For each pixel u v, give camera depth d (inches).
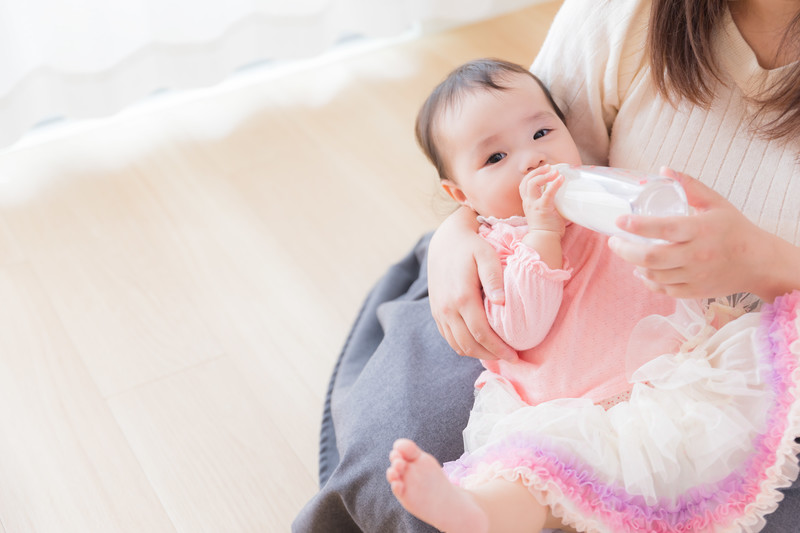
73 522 57.6
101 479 60.2
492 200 49.3
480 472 42.1
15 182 86.8
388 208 82.6
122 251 78.5
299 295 74.0
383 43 106.0
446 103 51.0
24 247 79.3
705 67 44.0
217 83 94.3
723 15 43.5
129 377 67.4
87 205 83.8
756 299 45.2
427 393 51.3
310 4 94.3
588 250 46.9
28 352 69.4
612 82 49.7
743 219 38.7
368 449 50.2
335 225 80.8
